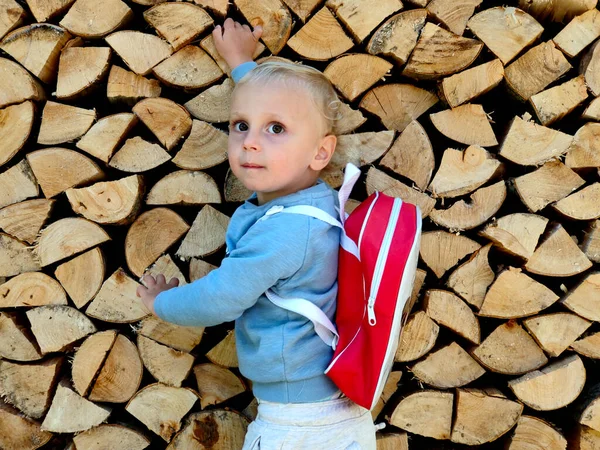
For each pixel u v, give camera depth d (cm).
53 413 152
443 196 148
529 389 153
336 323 125
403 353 152
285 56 152
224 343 153
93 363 151
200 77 146
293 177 125
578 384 153
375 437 142
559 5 148
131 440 155
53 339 152
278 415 121
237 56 141
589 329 158
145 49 144
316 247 119
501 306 150
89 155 151
